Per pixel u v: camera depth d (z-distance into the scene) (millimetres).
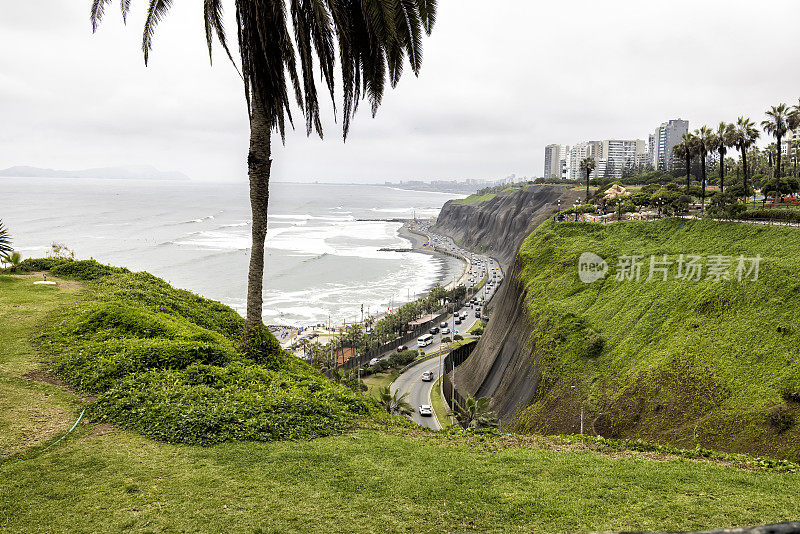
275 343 20016
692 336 43438
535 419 46594
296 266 158375
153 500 9195
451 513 9297
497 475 11305
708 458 14555
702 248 59000
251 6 16156
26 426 11953
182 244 180500
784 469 13641
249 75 17453
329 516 8930
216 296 115188
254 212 18719
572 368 49219
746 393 35781
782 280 43438
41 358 16359
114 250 162375
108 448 11336
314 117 18000
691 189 102625
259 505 9203
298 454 11711
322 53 16500
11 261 32969
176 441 12039
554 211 148125
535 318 59062
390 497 9805
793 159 149750
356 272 154125
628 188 146750
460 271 159500
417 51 16609
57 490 9375
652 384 40969
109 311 20484
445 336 92062
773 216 60812
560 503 9945
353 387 47312
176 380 15234
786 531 2289
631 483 11359
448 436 15109
